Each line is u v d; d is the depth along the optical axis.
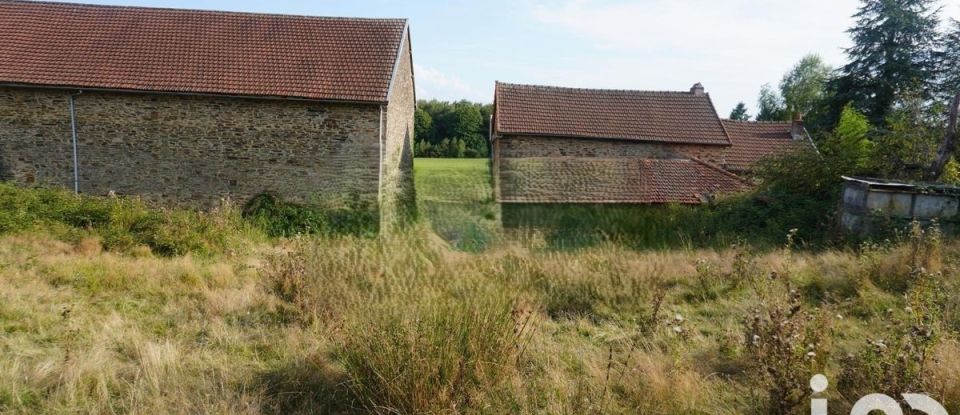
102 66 14.36
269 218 13.12
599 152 17.88
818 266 8.01
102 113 14.09
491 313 3.97
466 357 3.82
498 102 18.91
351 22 17.02
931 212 10.84
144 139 14.20
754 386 4.12
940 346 4.05
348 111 14.23
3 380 3.86
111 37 15.34
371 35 16.52
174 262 8.23
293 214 13.21
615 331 5.32
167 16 16.34
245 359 4.64
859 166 14.32
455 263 3.66
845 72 31.20
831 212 12.45
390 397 3.56
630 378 4.17
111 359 4.46
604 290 5.79
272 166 14.35
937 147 15.34
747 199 12.48
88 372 4.03
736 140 22.00
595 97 20.22
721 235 8.82
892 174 14.26
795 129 22.42
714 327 5.63
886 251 8.56
